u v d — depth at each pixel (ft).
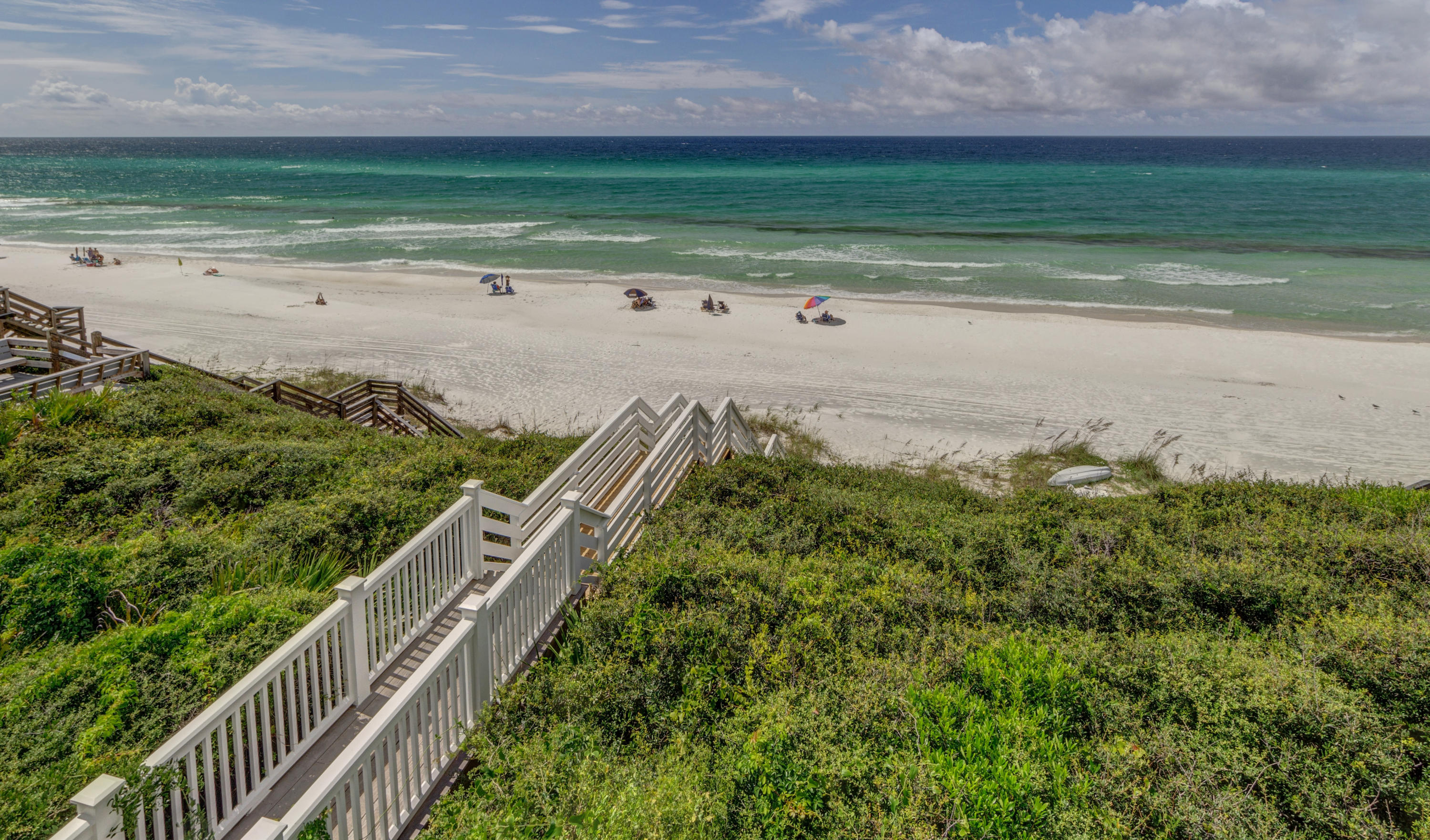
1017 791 12.21
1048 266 139.95
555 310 106.73
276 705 14.98
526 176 363.97
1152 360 85.81
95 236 168.45
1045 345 91.40
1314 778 12.73
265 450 32.42
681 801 12.01
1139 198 263.70
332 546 24.63
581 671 16.51
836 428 67.15
